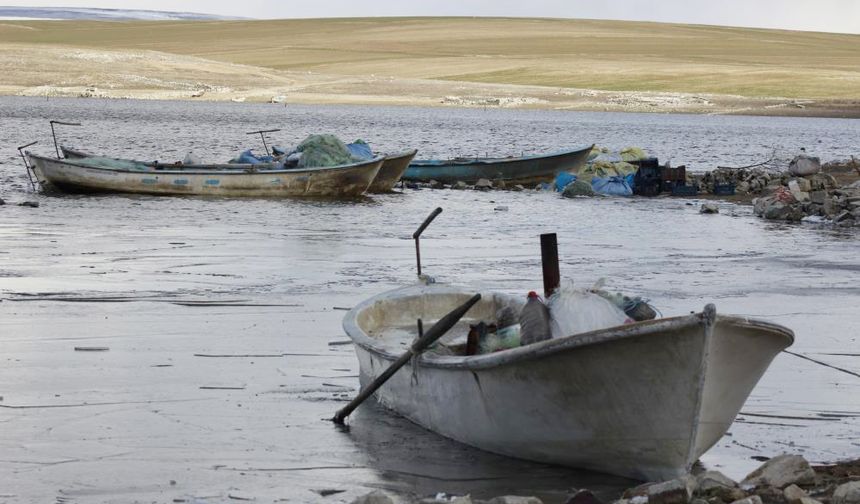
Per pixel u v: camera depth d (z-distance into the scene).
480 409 17.80
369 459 17.62
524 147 112.25
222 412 19.88
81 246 39.22
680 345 15.22
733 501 14.52
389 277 34.12
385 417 19.97
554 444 17.14
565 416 16.72
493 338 19.22
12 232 42.34
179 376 22.11
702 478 15.05
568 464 17.36
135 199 55.19
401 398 19.83
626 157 75.44
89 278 32.56
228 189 57.00
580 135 140.88
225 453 17.72
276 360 23.58
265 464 17.28
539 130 150.38
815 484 15.56
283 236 43.56
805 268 37.47
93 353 23.72
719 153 110.94
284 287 31.88
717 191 65.25
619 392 15.98
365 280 33.50
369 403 20.84
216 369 22.72
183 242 41.06
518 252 40.47
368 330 22.62
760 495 14.94
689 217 53.31
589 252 40.78
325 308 29.00
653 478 16.53
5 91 199.00
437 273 35.19
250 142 109.50
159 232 43.75
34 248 38.25
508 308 20.17
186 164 60.84
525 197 62.38
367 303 23.03
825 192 54.38
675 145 124.50
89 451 17.62
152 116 156.00
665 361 15.42
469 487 16.47
